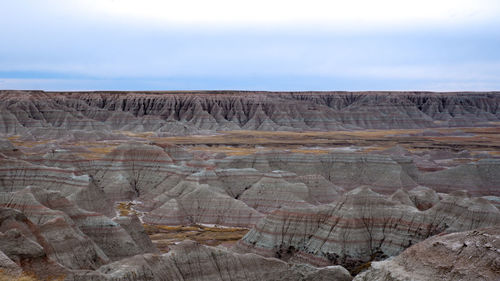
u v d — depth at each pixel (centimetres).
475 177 12712
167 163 12788
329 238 7138
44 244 5869
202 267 5556
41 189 7475
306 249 7231
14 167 10556
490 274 4094
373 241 7219
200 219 9838
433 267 4412
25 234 5841
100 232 7056
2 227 5853
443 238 4641
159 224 9631
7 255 5238
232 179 11544
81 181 10012
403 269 4606
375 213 7462
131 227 7544
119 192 11850
